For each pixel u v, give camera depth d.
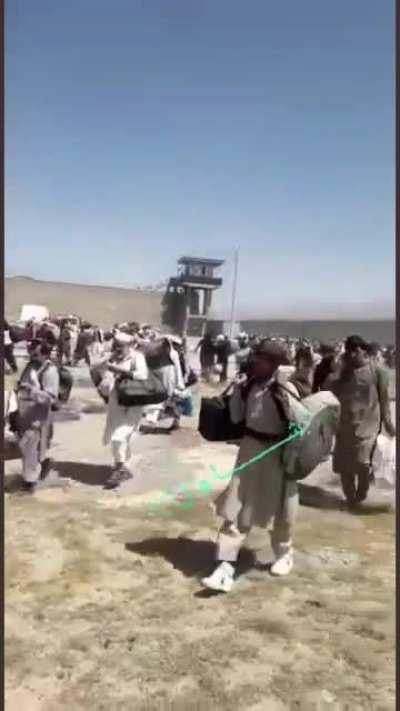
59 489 6.68
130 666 3.43
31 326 18.86
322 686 3.26
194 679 3.32
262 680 3.32
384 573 4.61
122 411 6.90
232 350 17.39
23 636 3.67
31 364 6.63
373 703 3.10
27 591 4.21
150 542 5.24
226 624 3.91
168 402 10.21
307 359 6.50
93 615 3.97
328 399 4.64
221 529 4.48
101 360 7.54
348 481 6.21
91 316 46.97
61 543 5.10
